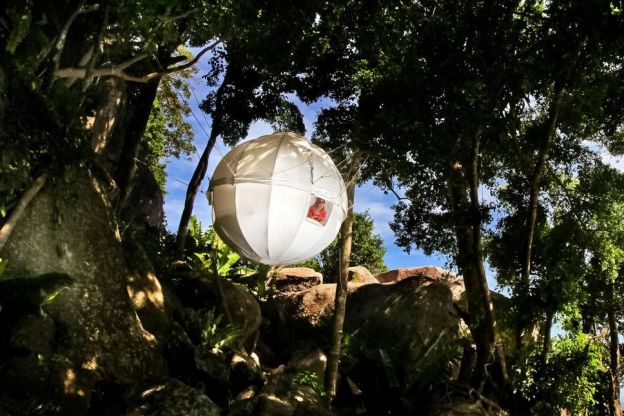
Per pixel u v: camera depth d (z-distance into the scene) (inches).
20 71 254.5
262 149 251.4
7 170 247.6
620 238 478.3
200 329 392.5
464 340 459.8
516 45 392.2
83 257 307.6
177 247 588.4
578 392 383.6
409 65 388.5
